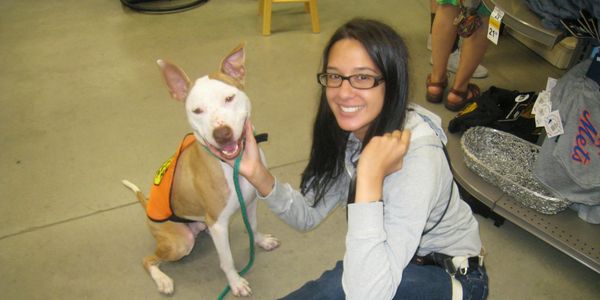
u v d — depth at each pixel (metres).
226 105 1.64
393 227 1.34
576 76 2.29
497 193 2.60
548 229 2.41
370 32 1.30
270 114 3.59
